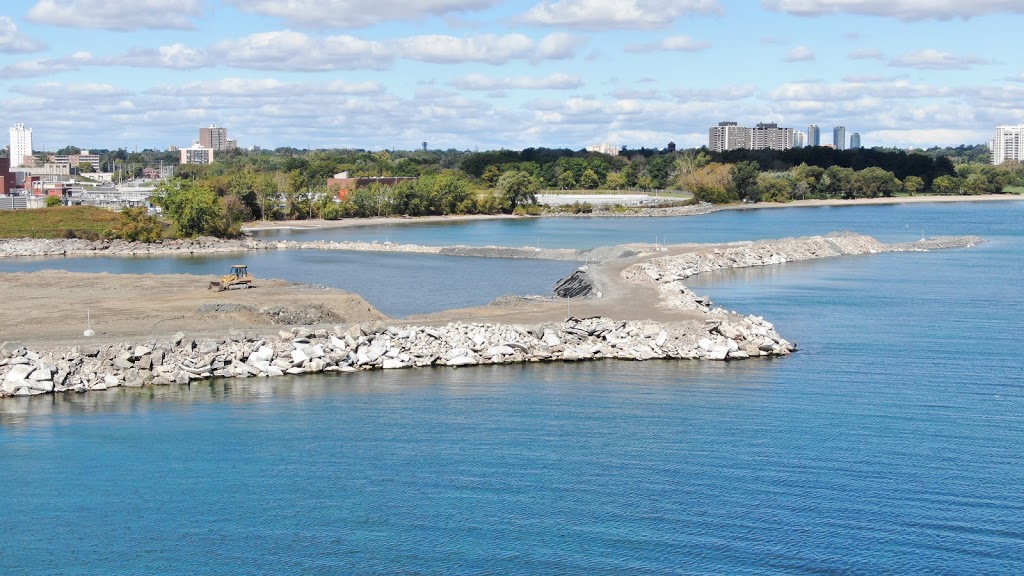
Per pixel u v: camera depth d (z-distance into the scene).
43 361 69.06
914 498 49.53
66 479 51.84
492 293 123.62
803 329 92.31
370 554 43.62
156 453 55.47
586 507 48.06
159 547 44.47
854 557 43.38
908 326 94.12
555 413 62.72
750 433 59.03
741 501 49.00
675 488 50.66
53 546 44.53
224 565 42.88
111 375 69.56
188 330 81.31
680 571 42.12
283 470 52.97
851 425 60.69
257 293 106.25
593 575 41.75
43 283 117.31
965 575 41.88
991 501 49.12
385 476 52.06
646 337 80.19
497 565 42.72
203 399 65.94
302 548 44.31
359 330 76.88
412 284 132.12
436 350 76.44
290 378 71.75
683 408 64.12
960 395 67.88
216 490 50.38
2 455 55.22
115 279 121.62
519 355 76.88
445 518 47.06
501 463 53.91
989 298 114.25
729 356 78.75
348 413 62.69
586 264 145.25
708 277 138.25
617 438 57.88
